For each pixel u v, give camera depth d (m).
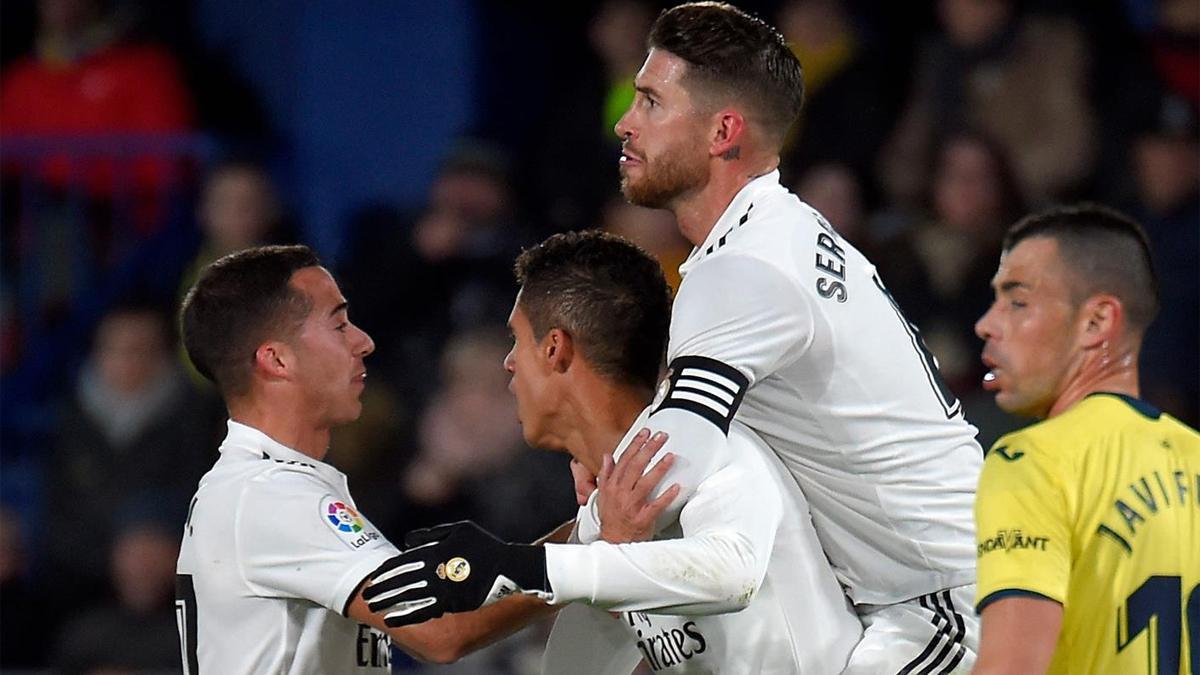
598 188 33.03
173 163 34.78
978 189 29.02
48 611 30.31
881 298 14.41
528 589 12.84
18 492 33.72
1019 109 31.03
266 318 14.81
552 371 14.50
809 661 14.05
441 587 12.91
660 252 29.78
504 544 13.04
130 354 30.75
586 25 36.38
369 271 31.41
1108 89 31.48
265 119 36.72
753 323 13.55
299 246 15.40
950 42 31.59
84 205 34.84
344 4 36.81
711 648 14.18
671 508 13.43
